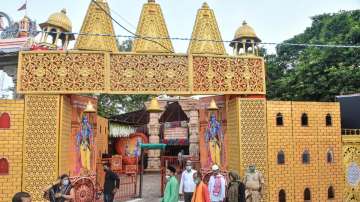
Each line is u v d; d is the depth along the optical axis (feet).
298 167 37.88
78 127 37.09
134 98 98.02
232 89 36.19
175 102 78.38
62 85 33.40
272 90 74.79
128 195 45.83
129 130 78.28
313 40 83.51
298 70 68.33
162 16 36.55
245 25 38.42
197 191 28.04
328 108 40.01
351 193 40.16
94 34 32.40
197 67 35.78
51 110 33.27
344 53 61.93
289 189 37.27
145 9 36.42
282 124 37.88
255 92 36.65
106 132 64.03
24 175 32.42
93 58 34.09
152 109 49.03
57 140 32.94
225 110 39.29
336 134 39.99
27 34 43.27
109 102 96.53
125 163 70.54
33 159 32.68
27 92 33.01
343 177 39.78
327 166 39.17
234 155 37.32
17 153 32.58
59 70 33.53
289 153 37.70
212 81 35.86
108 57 34.27
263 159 36.55
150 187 54.65
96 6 35.45
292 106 38.42
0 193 31.86
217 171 32.27
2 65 42.50
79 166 36.96
